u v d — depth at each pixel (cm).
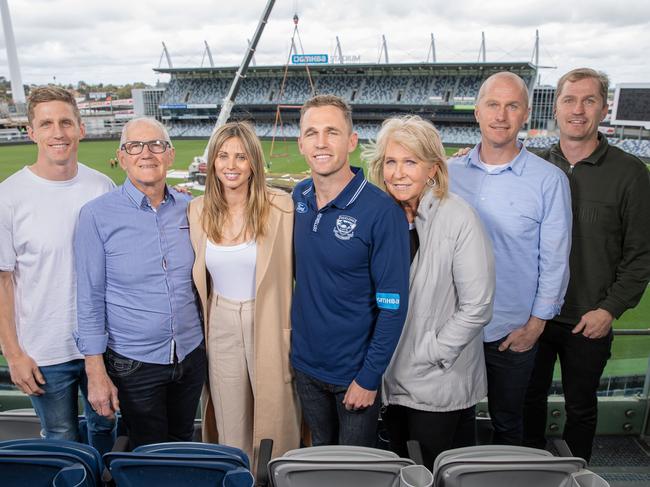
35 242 221
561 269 229
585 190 247
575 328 247
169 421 241
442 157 195
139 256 210
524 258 233
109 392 213
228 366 227
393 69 5216
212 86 5600
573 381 258
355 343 204
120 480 137
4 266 221
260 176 203
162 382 222
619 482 244
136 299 213
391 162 196
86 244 209
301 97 5353
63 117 218
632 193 238
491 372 247
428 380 207
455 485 135
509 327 238
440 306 203
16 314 231
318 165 189
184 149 4247
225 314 220
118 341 216
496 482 135
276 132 5434
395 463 134
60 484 133
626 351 362
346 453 145
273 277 213
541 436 281
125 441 166
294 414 235
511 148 236
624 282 242
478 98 242
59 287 227
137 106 5888
